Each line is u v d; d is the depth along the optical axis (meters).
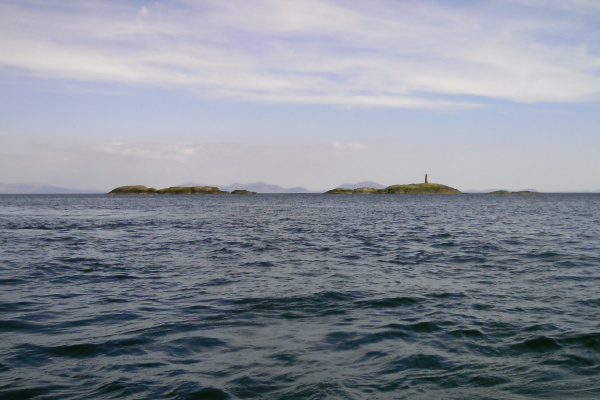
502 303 12.39
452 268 18.17
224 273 17.05
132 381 7.29
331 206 103.69
